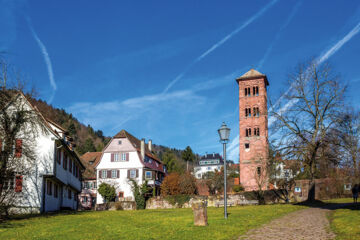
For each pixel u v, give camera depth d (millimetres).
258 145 70562
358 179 47406
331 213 22984
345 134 38625
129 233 17500
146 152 77625
